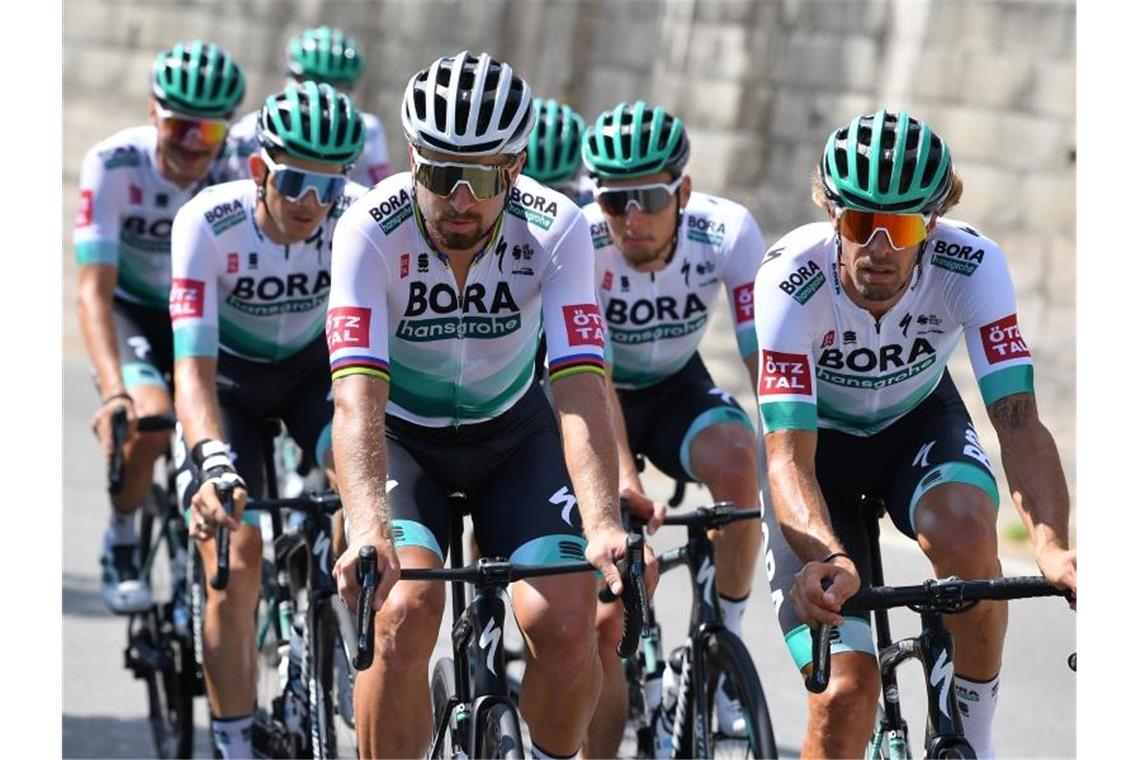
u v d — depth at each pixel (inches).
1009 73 828.6
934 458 307.1
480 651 277.3
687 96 921.5
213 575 352.2
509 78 270.8
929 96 850.8
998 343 293.7
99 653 514.3
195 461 341.4
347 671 333.7
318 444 391.2
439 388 306.8
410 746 287.6
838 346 302.0
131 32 1074.7
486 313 298.4
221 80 453.1
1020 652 540.1
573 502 301.4
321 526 358.6
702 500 729.6
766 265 299.0
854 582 254.7
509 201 297.1
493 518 307.9
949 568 289.9
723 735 331.9
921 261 298.2
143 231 475.2
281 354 399.2
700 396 396.2
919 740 409.1
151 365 469.7
